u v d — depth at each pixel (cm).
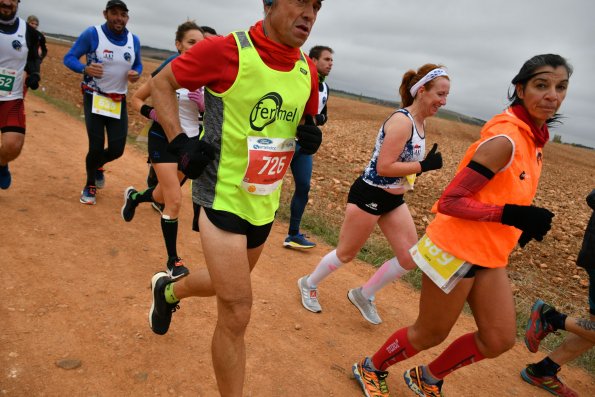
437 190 1113
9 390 250
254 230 240
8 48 450
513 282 577
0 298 330
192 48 218
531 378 362
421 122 340
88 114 528
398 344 286
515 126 233
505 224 225
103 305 347
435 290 259
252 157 221
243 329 228
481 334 262
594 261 341
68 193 579
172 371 291
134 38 538
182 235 525
